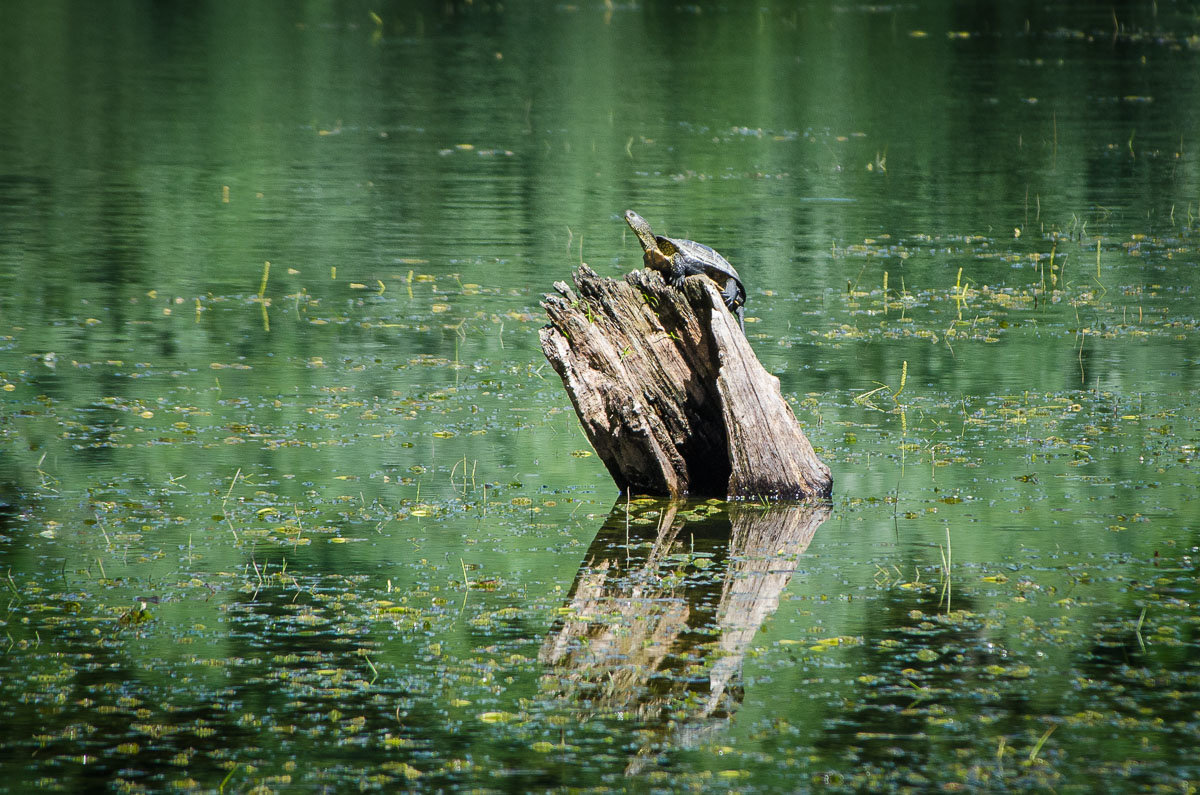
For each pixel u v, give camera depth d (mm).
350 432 12914
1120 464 11898
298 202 24875
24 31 49000
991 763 6750
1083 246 21906
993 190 26203
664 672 7816
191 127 32125
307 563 9570
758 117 34000
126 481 11320
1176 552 9734
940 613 8656
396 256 21078
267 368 15156
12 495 10898
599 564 9609
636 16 54531
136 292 18609
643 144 30719
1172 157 29141
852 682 7668
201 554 9711
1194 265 20531
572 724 7176
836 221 23562
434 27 51469
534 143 30828
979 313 17844
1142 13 55719
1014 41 47688
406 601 8859
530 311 17953
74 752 6859
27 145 29516
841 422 13305
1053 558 9648
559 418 13578
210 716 7246
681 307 11758
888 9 56938
